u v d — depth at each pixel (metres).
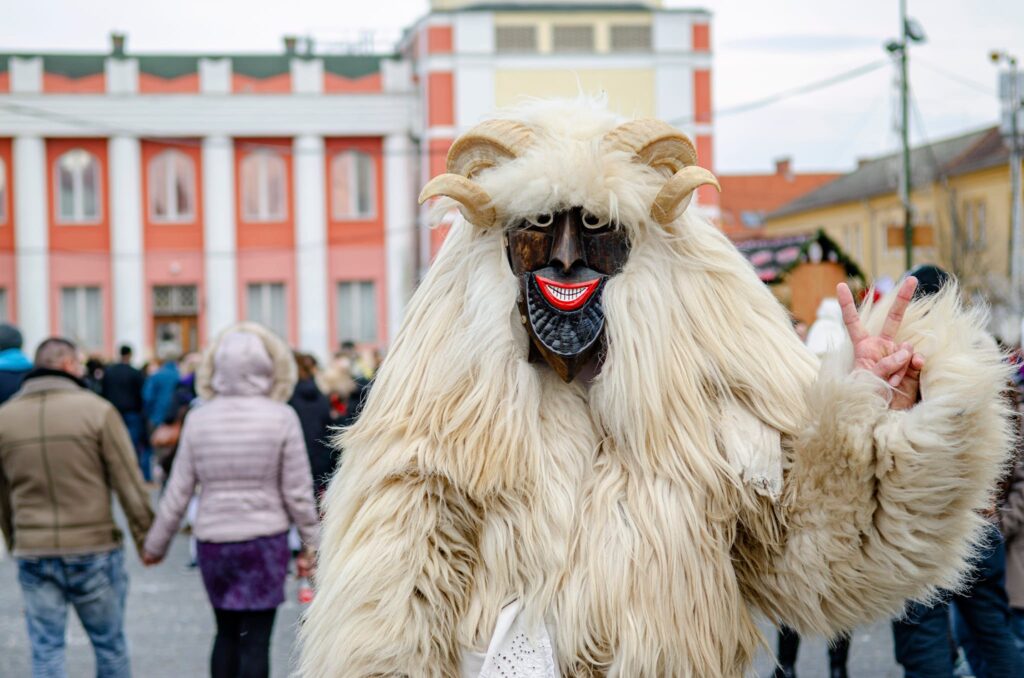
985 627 4.77
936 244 33.25
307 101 33.69
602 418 2.59
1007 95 26.34
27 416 5.46
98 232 33.69
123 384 16.28
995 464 2.37
